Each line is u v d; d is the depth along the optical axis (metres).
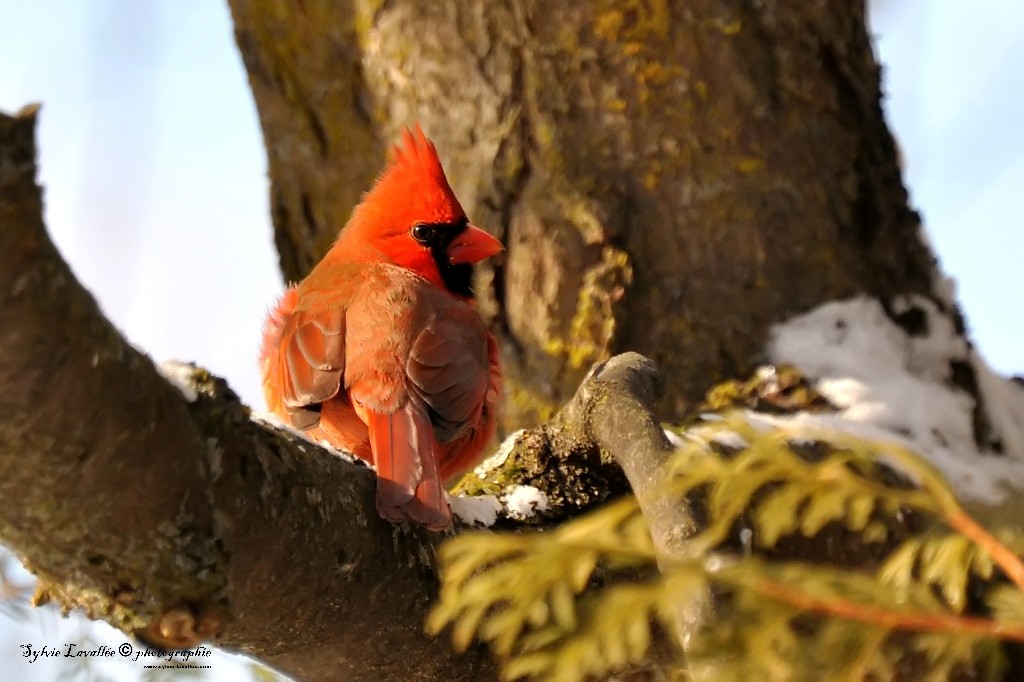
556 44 6.39
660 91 6.35
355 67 6.78
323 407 5.32
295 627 3.93
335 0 6.74
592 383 4.80
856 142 6.50
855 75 6.55
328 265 6.11
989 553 2.95
